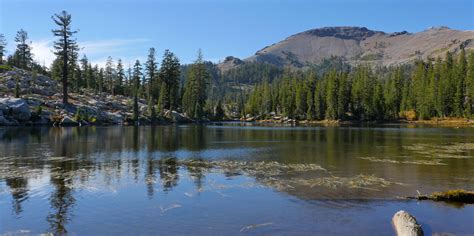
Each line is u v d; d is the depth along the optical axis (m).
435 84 135.12
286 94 162.50
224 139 53.75
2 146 39.22
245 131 75.38
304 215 15.33
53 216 14.96
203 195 18.64
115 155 33.66
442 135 64.31
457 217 15.15
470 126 102.62
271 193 19.16
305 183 21.61
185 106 127.94
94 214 15.27
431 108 135.12
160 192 19.17
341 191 19.64
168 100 128.12
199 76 129.62
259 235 12.95
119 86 149.38
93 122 85.38
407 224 13.25
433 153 36.72
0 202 16.94
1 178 22.25
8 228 13.53
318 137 59.25
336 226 13.98
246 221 14.49
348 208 16.41
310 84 153.25
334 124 124.12
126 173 24.45
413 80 156.50
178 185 20.89
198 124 110.19
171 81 131.62
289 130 81.00
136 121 96.44
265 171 25.75
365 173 25.11
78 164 27.98
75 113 86.25
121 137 53.56
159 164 28.58
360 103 145.75
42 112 78.25
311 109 146.88
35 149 37.03
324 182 21.91
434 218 15.02
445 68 139.50
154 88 130.62
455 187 20.77
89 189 19.61
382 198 18.19
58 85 114.62
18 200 17.30
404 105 149.50
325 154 35.91
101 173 24.30
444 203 17.30
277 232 13.27
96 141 46.34
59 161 29.36
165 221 14.44
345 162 30.34
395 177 23.62
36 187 19.94
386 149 40.47
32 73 111.19
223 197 18.27
